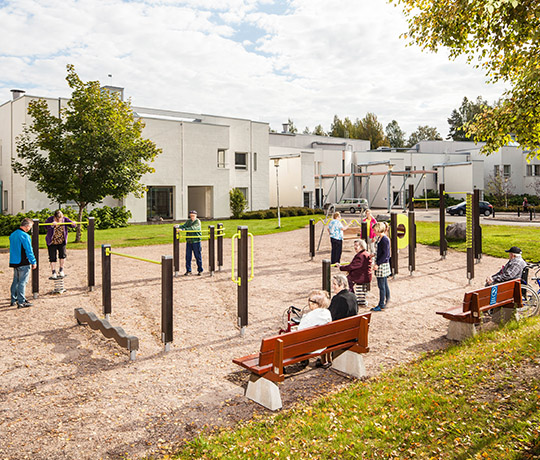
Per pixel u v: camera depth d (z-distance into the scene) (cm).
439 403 473
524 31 778
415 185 5522
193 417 491
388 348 714
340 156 5238
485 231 2312
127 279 1268
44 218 2473
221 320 871
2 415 496
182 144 3297
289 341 517
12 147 2886
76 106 1986
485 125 870
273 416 486
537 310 845
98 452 421
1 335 775
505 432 399
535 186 5194
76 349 711
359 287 972
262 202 3978
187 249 1336
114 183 2091
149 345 730
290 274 1345
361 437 423
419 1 917
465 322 733
